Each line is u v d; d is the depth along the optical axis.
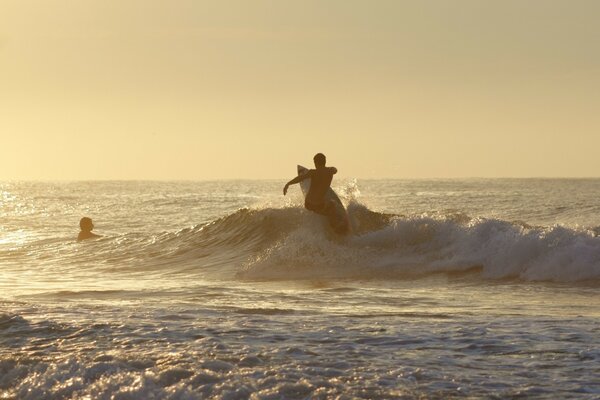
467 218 49.34
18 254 62.81
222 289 37.47
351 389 17.09
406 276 42.00
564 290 35.53
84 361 19.39
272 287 39.03
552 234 41.38
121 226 108.94
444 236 46.56
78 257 59.12
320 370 18.59
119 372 18.33
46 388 17.75
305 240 49.28
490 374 18.28
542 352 20.31
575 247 39.84
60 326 23.86
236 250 54.56
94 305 29.22
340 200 52.28
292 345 21.28
